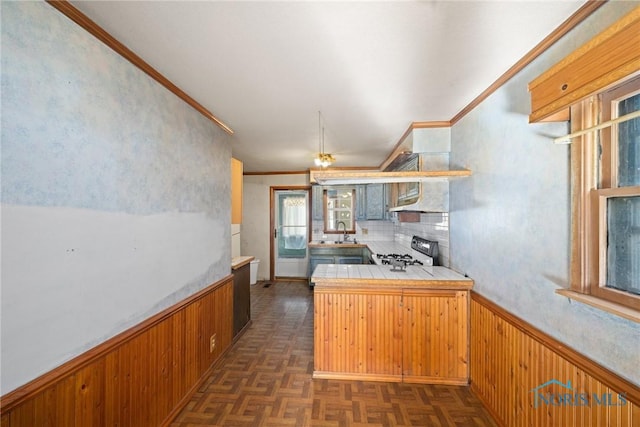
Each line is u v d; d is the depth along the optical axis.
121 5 1.07
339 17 1.15
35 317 0.96
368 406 1.90
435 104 2.09
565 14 1.13
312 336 3.04
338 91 1.87
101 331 1.24
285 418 1.79
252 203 5.56
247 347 2.77
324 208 5.24
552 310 1.27
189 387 1.96
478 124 1.96
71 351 1.10
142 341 1.50
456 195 2.35
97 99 1.22
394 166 3.39
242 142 3.26
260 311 3.85
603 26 1.02
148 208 1.55
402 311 2.16
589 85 0.92
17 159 0.91
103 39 1.24
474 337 2.03
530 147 1.41
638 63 0.76
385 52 1.41
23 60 0.93
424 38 1.29
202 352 2.15
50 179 1.01
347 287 2.19
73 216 1.10
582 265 1.11
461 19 1.16
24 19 0.93
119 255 1.34
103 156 1.25
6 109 0.88
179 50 1.39
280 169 5.30
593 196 1.07
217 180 2.43
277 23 1.19
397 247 4.20
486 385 1.85
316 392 2.05
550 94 1.10
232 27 1.21
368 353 2.19
